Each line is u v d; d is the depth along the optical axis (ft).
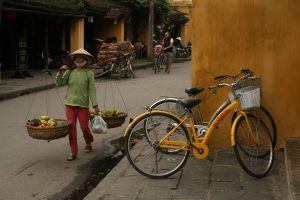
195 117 22.47
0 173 22.81
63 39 81.76
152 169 21.04
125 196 18.21
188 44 143.74
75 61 25.18
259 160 21.94
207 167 21.47
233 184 19.29
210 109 24.14
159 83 64.39
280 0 23.03
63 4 71.05
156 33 125.59
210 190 18.65
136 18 119.65
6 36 68.39
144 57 117.19
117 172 21.27
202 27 23.90
